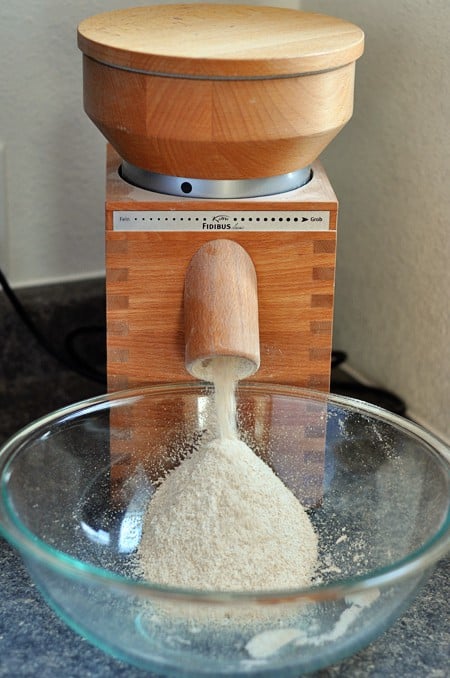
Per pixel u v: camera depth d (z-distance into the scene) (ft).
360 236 2.90
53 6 2.73
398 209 2.72
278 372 2.40
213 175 2.17
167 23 2.28
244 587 2.02
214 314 2.10
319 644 1.91
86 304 3.04
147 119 2.08
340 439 2.40
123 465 2.39
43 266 3.04
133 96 2.08
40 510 2.19
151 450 2.41
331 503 2.35
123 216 2.21
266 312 2.32
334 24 2.31
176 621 1.94
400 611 1.95
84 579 1.82
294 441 2.42
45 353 3.05
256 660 1.88
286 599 1.77
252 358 2.07
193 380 2.39
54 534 2.21
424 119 2.56
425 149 2.58
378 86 2.70
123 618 1.94
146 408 2.39
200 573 2.04
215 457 2.22
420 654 2.08
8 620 2.15
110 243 2.23
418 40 2.52
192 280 2.20
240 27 2.26
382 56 2.66
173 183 2.22
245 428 2.44
